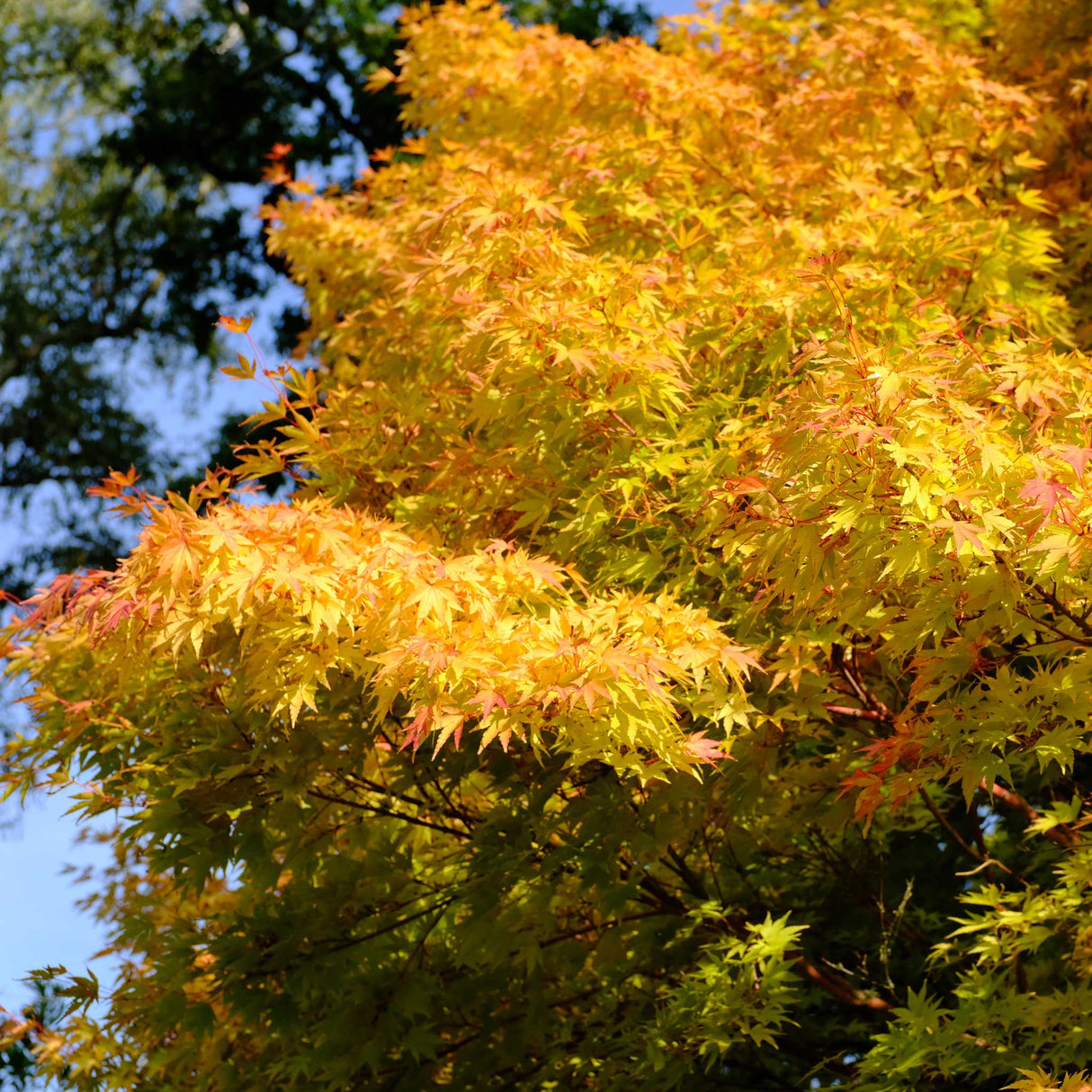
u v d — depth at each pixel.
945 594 3.21
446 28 8.02
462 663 3.36
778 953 4.25
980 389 3.50
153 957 5.05
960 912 5.77
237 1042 5.52
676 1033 4.37
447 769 4.56
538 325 4.05
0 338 16.48
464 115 8.07
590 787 4.43
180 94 16.06
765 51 7.74
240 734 4.52
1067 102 7.60
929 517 2.96
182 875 4.56
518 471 4.71
